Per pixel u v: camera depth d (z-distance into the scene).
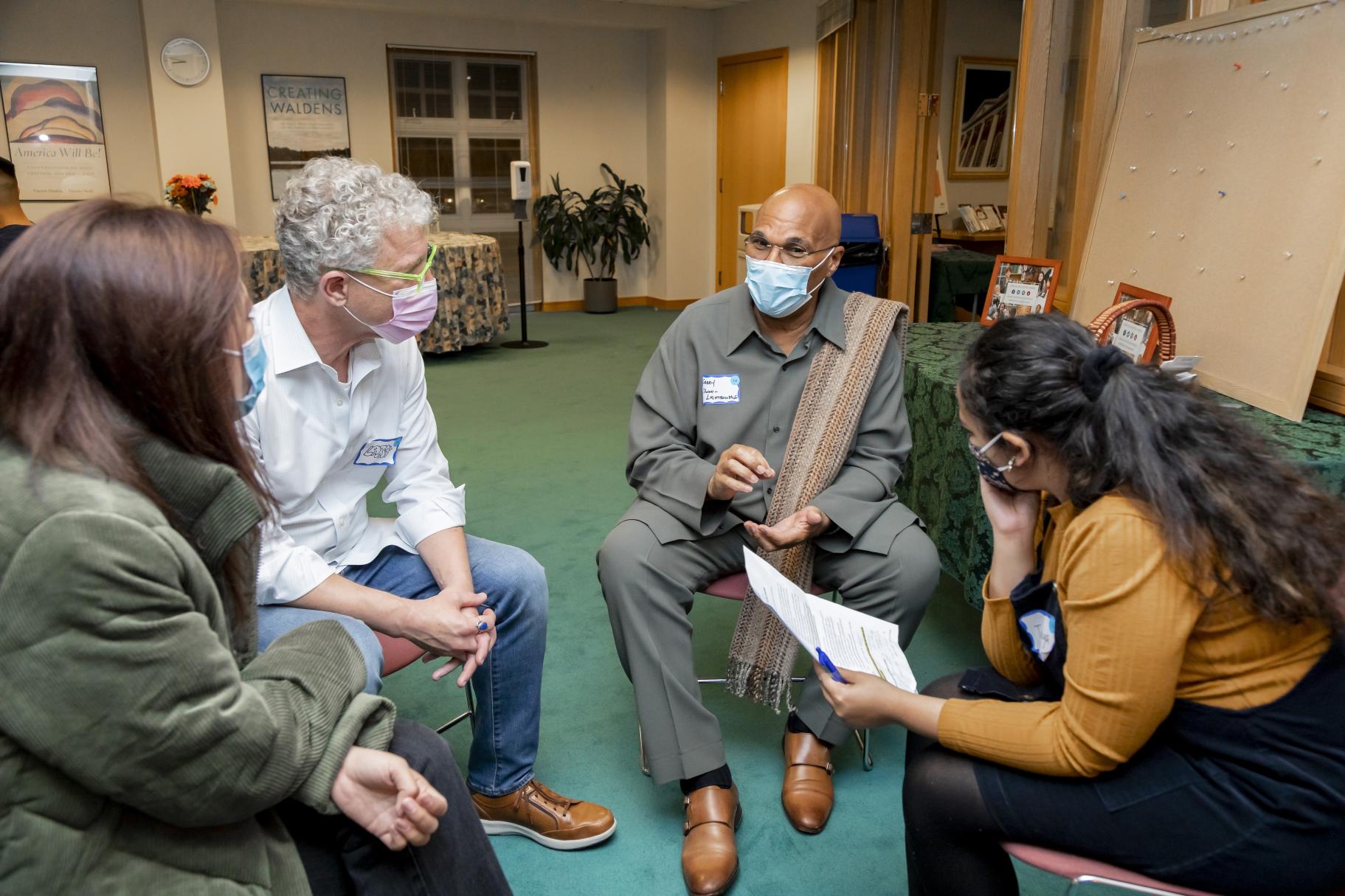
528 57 8.52
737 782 1.95
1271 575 0.96
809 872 1.68
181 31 6.93
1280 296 1.93
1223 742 1.03
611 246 8.97
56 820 0.79
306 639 1.05
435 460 1.78
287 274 1.47
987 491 1.33
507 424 4.90
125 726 0.78
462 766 1.97
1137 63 2.49
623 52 8.87
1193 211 2.21
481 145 8.56
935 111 4.79
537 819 1.75
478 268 6.78
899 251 4.92
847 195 5.98
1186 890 1.08
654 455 1.97
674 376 2.03
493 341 7.42
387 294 1.47
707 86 8.82
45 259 0.80
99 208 0.84
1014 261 2.99
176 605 0.81
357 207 1.42
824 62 6.49
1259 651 1.00
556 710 2.22
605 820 1.75
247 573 0.98
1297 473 1.05
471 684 1.78
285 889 0.95
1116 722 1.03
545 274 9.15
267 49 7.62
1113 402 1.04
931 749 1.24
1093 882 1.11
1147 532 1.00
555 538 3.30
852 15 5.64
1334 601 0.97
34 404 0.79
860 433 2.00
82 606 0.75
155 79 6.94
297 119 7.82
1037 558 1.34
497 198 8.76
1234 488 0.99
